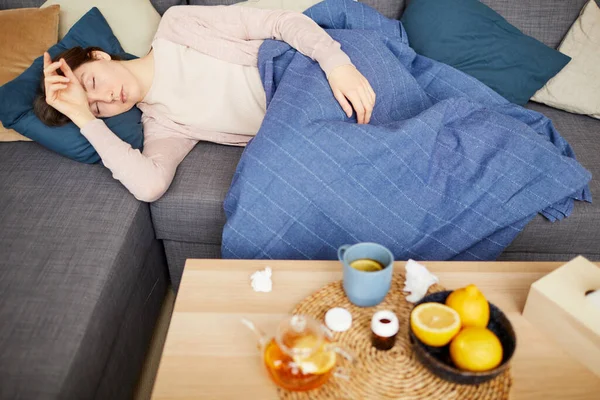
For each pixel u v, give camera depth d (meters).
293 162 1.22
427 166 1.27
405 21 1.77
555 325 0.85
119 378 1.17
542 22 1.81
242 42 1.58
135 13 1.72
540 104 1.79
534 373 0.81
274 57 1.50
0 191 1.33
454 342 0.76
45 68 1.32
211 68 1.56
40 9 1.63
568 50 1.76
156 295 1.49
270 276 0.98
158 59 1.56
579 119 1.70
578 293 0.86
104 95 1.42
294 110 1.28
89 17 1.64
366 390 0.77
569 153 1.46
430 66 1.62
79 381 0.95
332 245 1.29
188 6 1.66
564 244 1.39
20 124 1.37
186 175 1.43
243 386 0.78
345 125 1.25
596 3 1.83
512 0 1.80
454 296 0.82
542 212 1.34
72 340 0.96
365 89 1.36
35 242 1.18
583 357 0.82
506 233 1.31
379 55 1.52
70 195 1.33
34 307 1.02
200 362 0.82
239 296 0.95
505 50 1.69
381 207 1.25
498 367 0.73
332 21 1.67
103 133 1.34
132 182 1.30
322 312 0.91
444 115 1.37
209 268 1.01
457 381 0.76
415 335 0.79
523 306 0.93
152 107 1.58
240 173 1.29
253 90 1.55
